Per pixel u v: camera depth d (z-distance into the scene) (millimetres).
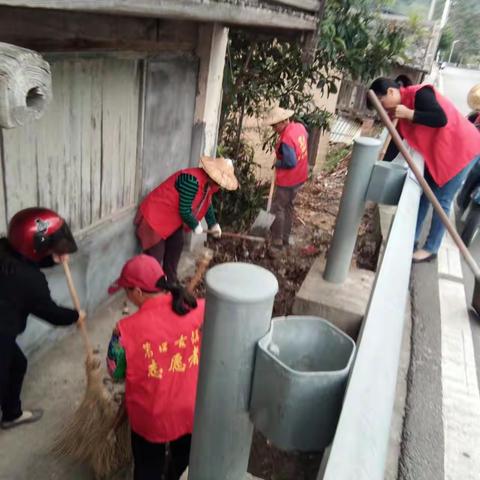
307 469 2717
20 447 2771
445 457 2893
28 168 2914
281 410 1008
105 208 3863
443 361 3732
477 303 4191
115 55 3396
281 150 5492
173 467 2443
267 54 6293
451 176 4344
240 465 1232
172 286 2178
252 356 1038
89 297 3828
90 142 3455
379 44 6352
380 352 1146
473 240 6074
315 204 7961
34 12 2607
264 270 1079
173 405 2135
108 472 2572
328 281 3615
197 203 4004
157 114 4180
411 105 4203
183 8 1842
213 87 4848
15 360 2666
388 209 5340
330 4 5691
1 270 2197
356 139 3211
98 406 2553
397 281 1584
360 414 912
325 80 6602
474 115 6277
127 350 2088
